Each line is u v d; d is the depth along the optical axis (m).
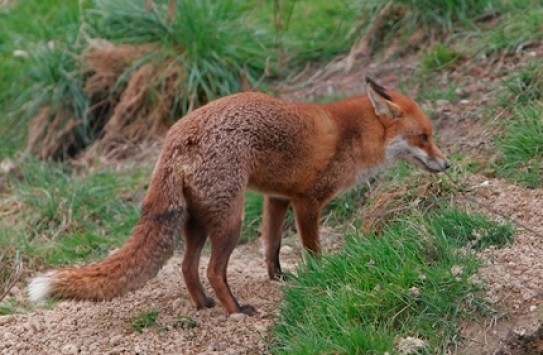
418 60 24.02
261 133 15.05
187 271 15.11
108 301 14.91
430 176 18.08
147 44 25.78
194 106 24.53
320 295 14.52
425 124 17.03
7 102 26.69
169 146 14.63
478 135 20.02
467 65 22.84
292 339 13.67
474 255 14.66
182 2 25.41
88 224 21.33
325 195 16.28
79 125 25.36
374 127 16.66
